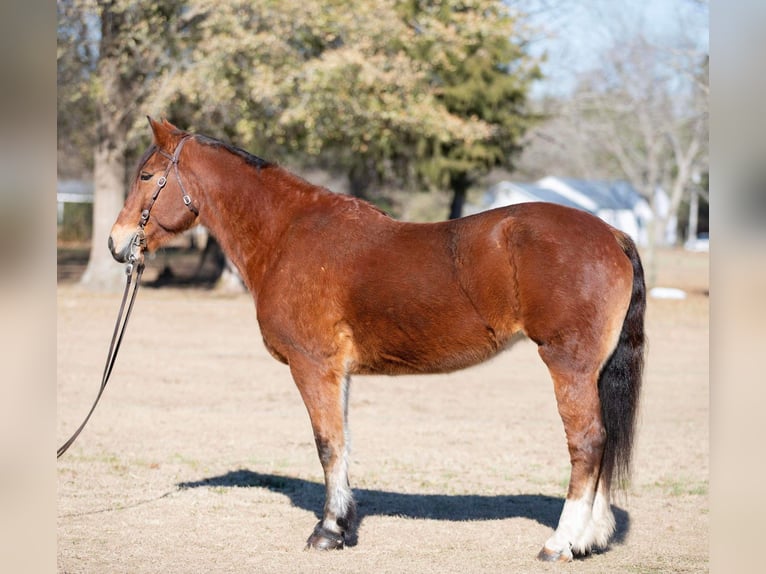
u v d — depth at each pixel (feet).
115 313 79.56
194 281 117.08
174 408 40.96
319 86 83.25
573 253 19.52
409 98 93.30
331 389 21.45
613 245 19.94
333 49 90.27
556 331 19.48
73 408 40.40
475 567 20.17
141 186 23.63
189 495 26.81
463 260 20.16
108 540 22.27
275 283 21.85
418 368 21.24
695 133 134.10
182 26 87.10
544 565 20.16
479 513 25.32
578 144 163.02
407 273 20.54
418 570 19.95
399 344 20.85
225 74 84.12
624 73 134.82
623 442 20.06
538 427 38.32
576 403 19.54
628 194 220.43
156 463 30.73
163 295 97.50
